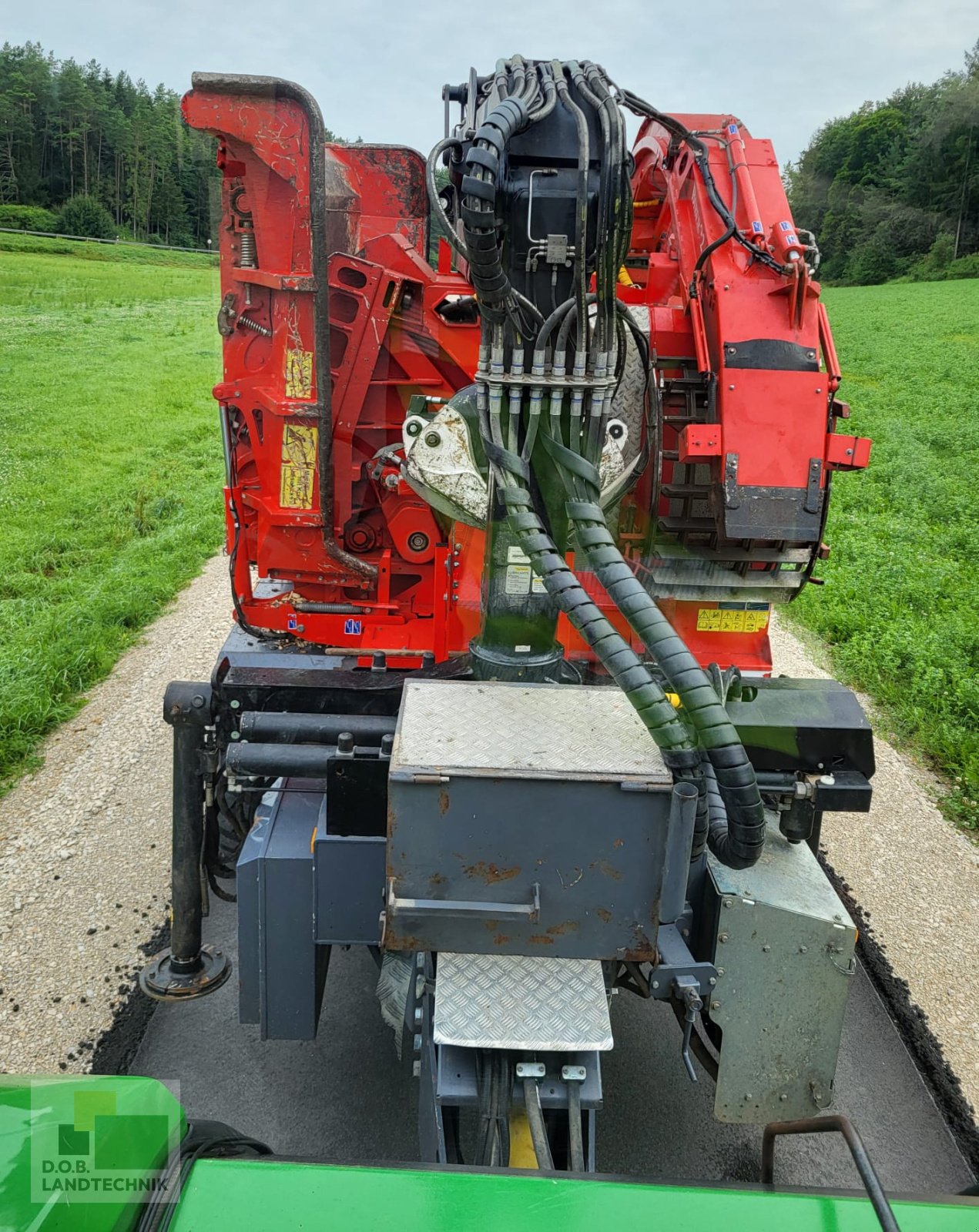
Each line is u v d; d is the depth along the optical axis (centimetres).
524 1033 241
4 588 971
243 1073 383
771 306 337
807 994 301
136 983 426
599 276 252
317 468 406
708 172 361
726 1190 167
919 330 3425
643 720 243
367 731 347
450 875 240
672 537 368
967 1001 439
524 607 299
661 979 288
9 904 482
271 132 366
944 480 1478
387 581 430
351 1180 165
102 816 570
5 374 2262
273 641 440
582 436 270
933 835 587
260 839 328
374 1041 404
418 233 498
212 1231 156
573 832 237
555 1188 165
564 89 248
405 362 427
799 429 330
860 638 890
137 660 826
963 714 738
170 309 3888
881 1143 362
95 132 8244
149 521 1256
